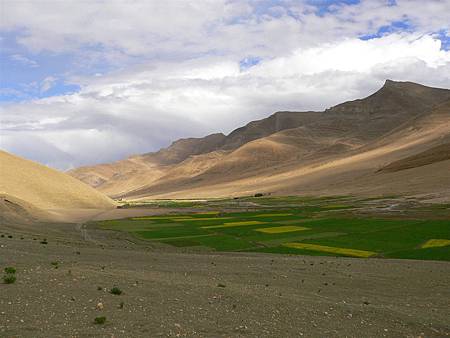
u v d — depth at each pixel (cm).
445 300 3131
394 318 2508
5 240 4647
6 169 17925
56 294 2230
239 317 2212
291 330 2102
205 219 11294
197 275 3359
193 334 1888
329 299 2900
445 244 6025
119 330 1838
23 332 1714
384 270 4203
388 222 8719
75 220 12262
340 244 6325
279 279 3506
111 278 2711
